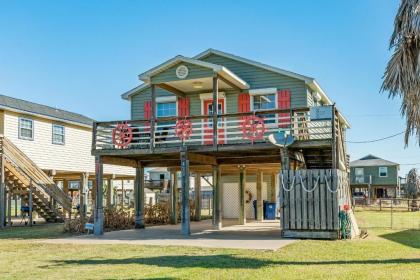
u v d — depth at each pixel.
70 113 30.30
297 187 13.91
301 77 18.45
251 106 19.23
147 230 17.77
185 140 16.11
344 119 23.67
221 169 22.28
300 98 18.61
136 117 21.20
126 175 32.06
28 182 22.19
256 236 14.81
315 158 17.11
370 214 31.02
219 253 10.77
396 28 9.95
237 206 25.70
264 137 15.09
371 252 10.73
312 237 13.65
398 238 14.01
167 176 55.09
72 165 27.36
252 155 17.73
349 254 10.41
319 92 20.22
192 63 16.22
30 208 21.12
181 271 8.38
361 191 64.44
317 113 14.27
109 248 11.97
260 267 8.75
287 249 11.33
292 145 14.30
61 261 9.77
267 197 25.31
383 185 59.94
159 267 8.84
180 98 20.36
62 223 22.97
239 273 8.12
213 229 17.92
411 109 9.95
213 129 15.66
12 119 23.53
